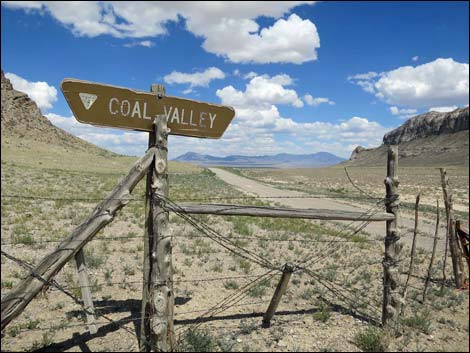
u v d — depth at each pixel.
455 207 32.91
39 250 10.14
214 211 5.05
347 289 8.49
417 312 7.38
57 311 6.36
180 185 40.69
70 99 4.42
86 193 24.09
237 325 6.18
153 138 4.89
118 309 6.54
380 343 5.59
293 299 7.66
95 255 9.66
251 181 74.50
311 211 5.71
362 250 13.34
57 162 69.75
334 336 5.96
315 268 10.27
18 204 17.19
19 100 123.25
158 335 4.73
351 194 45.09
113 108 4.64
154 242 4.72
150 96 4.80
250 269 9.74
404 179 86.31
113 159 105.06
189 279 8.55
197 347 5.21
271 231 16.12
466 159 195.88
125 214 16.80
